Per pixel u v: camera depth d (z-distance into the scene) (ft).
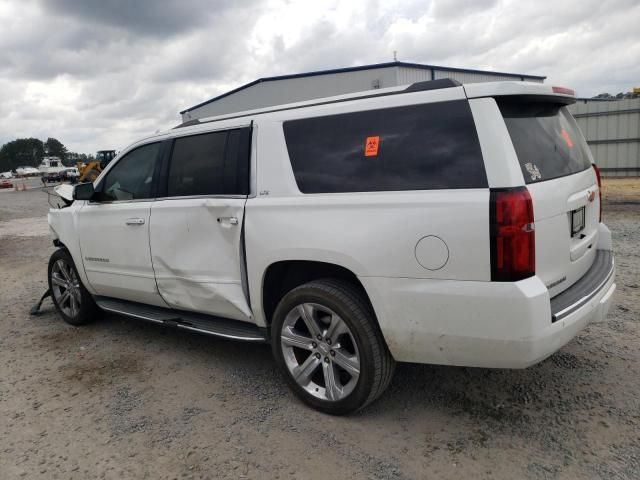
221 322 12.78
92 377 13.23
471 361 8.97
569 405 10.40
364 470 8.80
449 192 8.74
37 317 18.84
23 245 36.63
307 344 10.71
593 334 13.69
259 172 11.27
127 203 14.35
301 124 10.92
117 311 15.34
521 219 8.20
